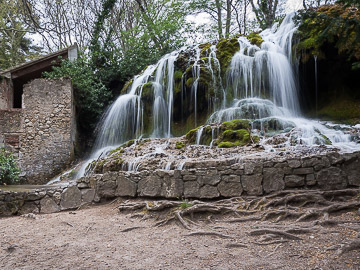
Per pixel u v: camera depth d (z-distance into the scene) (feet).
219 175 15.48
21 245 11.41
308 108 38.14
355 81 35.65
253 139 24.54
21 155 38.27
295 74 37.70
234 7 70.44
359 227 10.41
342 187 13.67
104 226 13.71
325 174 13.99
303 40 36.73
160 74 44.86
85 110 47.19
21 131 38.78
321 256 8.69
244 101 36.37
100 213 16.40
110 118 45.14
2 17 78.79
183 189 15.88
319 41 15.93
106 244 11.13
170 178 16.31
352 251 8.75
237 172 15.28
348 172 13.76
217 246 10.24
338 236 9.95
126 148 29.94
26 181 37.63
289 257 8.91
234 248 9.96
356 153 13.82
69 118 40.11
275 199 13.76
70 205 18.34
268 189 14.65
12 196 18.16
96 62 56.59
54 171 38.58
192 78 40.29
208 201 15.35
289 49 38.01
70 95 40.52
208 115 38.73
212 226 12.48
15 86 50.90
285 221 12.10
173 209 14.34
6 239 12.39
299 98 38.09
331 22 14.52
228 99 38.42
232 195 15.11
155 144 29.94
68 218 15.75
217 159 18.84
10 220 16.55
